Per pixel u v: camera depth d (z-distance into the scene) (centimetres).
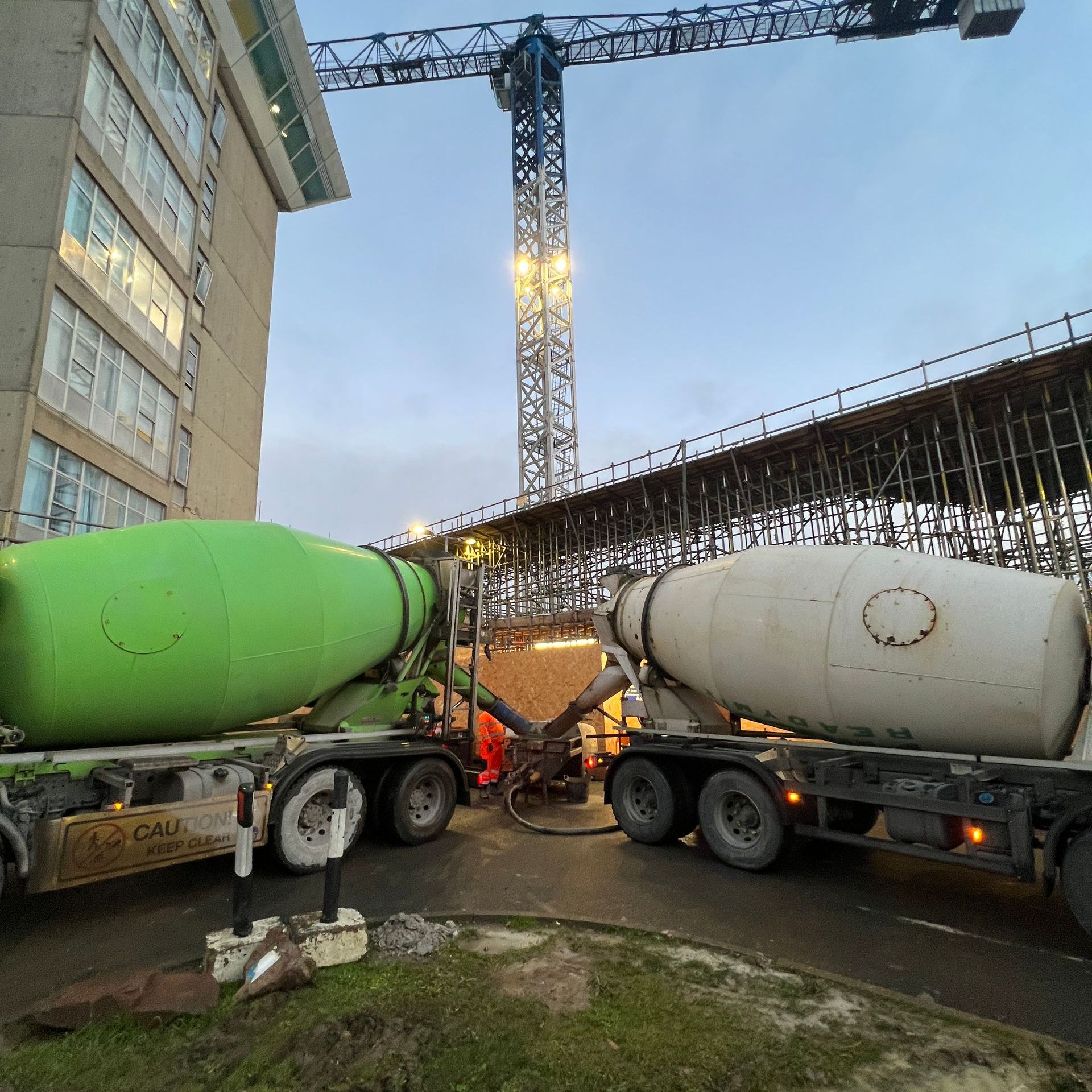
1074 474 1947
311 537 771
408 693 920
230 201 2494
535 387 4641
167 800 595
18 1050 336
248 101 2542
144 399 1773
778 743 749
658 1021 362
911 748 644
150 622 578
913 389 1636
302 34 2561
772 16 4853
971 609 603
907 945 498
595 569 2709
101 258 1570
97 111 1551
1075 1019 387
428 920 537
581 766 1127
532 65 5009
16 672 523
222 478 2408
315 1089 300
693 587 832
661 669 888
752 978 423
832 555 718
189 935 510
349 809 725
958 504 2100
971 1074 317
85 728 564
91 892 613
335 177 3067
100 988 379
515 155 5094
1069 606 589
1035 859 589
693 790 811
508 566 3092
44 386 1359
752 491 2134
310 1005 374
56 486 1403
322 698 850
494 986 405
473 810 1026
